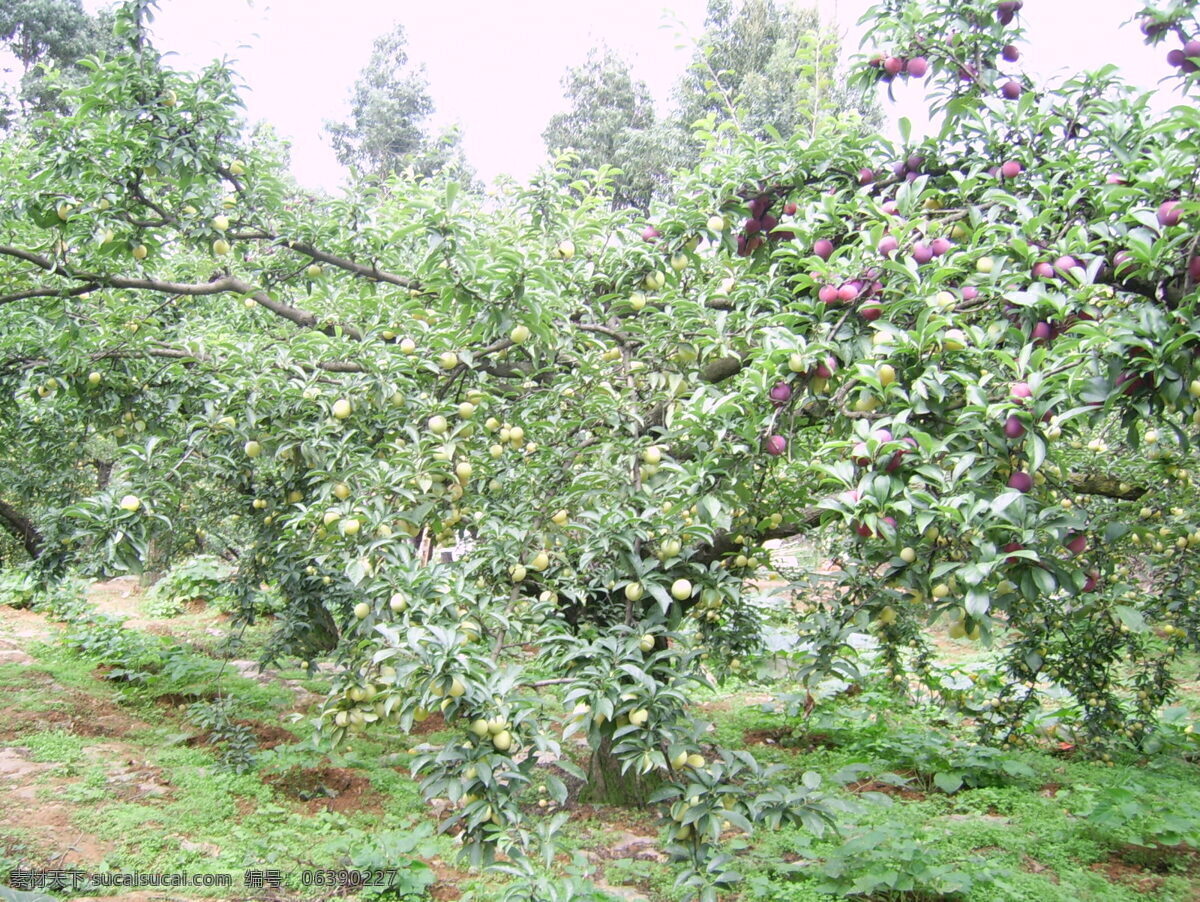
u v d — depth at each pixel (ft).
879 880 13.41
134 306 16.30
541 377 13.19
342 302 14.70
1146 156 10.60
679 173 12.94
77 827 14.99
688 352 11.68
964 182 11.00
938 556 9.11
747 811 9.77
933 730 22.41
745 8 56.49
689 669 10.38
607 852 16.22
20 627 32.73
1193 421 7.88
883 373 8.50
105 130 12.90
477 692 8.57
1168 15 9.68
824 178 12.59
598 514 10.24
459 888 14.17
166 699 23.98
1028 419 7.81
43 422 20.72
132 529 10.18
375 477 10.03
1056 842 15.83
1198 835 14.70
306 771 19.10
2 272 16.52
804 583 15.34
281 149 16.98
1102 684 20.85
